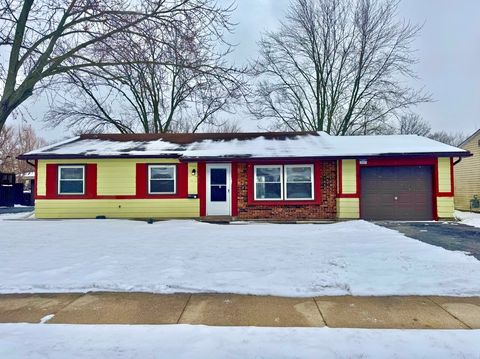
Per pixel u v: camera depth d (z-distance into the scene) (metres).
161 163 16.05
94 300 5.47
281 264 7.15
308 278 6.28
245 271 6.71
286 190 15.76
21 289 5.90
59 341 4.01
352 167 15.34
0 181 26.86
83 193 16.08
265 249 8.56
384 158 15.31
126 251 8.42
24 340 4.03
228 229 12.45
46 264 7.24
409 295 5.61
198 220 15.39
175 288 5.93
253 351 3.75
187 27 9.21
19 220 15.50
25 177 40.44
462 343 3.93
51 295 5.70
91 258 7.72
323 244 9.19
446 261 7.27
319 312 4.96
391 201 15.46
